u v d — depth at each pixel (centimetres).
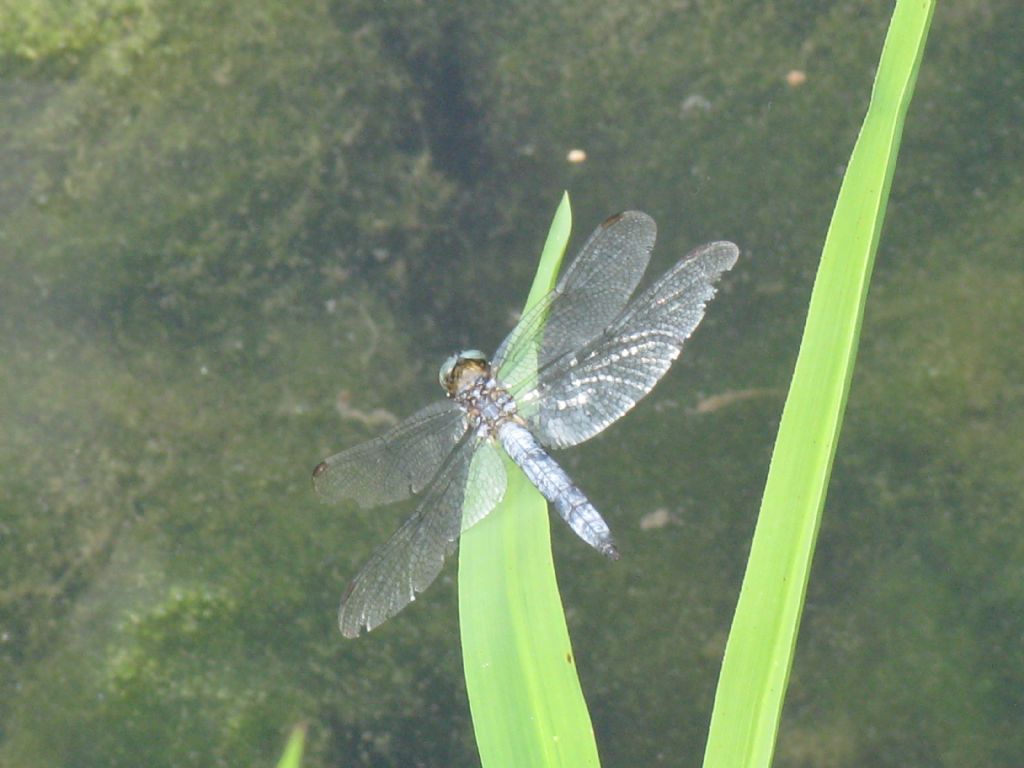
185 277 81
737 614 67
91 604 79
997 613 79
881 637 79
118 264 81
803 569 67
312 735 78
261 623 79
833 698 79
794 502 67
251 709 79
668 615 80
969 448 81
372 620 71
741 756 67
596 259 72
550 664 69
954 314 81
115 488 80
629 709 79
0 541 80
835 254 67
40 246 81
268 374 81
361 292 81
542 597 69
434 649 79
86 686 78
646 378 72
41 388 81
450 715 79
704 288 72
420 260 81
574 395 73
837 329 67
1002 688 79
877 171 67
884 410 81
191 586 79
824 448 67
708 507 80
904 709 79
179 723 78
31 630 79
